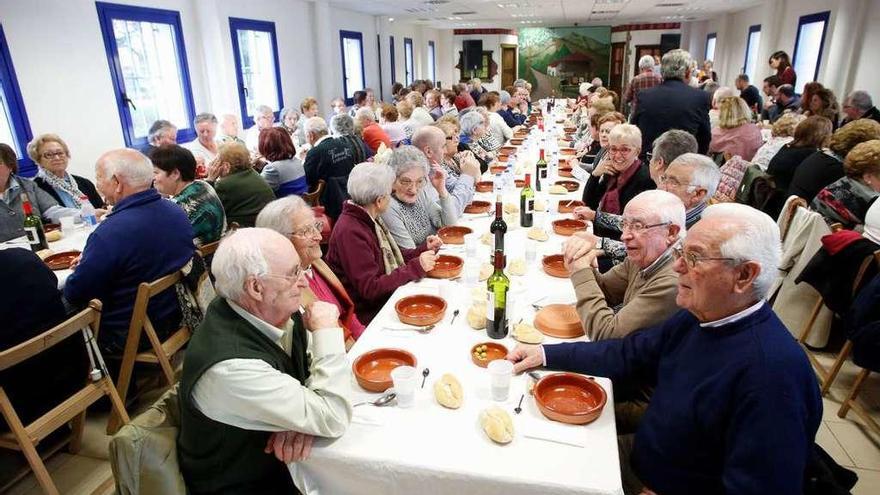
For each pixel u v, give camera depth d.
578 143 5.68
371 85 11.33
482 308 1.68
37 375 1.73
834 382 2.55
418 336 1.60
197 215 2.69
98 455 2.11
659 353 1.39
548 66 18.47
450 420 1.22
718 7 11.30
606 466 1.07
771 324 1.10
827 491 1.19
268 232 1.19
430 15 11.59
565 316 1.73
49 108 4.19
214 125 5.07
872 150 2.59
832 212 2.74
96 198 3.79
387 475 1.11
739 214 1.11
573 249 1.74
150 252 2.18
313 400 1.13
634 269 1.84
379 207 2.15
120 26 4.91
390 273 2.06
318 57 8.78
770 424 1.01
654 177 2.57
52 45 4.18
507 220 2.77
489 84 18.31
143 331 2.23
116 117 4.88
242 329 1.15
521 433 1.17
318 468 1.15
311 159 4.15
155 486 1.10
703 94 3.79
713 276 1.10
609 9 11.55
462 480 1.06
